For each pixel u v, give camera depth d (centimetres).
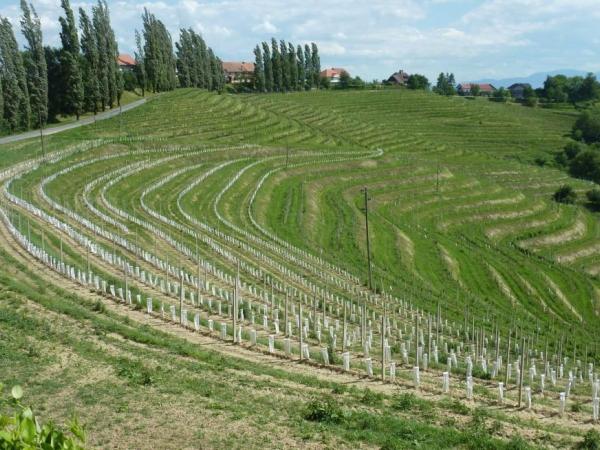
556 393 3334
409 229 9075
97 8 12812
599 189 13475
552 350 5434
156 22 15988
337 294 5581
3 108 10481
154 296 4147
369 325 4500
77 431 664
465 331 5016
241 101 16975
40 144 9619
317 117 17200
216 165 10131
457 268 8031
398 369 3316
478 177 13088
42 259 4469
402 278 6994
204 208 7806
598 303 7925
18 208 5956
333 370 3081
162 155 10169
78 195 7162
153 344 3016
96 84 12750
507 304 7300
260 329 3816
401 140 16488
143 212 6931
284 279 5428
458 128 19125
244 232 6969
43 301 3359
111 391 2212
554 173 14638
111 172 8612
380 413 2350
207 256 5609
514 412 2736
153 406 2102
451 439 2064
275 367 3005
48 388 2189
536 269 8538
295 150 12544
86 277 4247
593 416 2744
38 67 11238
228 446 1808
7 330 2798
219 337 3453
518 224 10519
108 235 5450
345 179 11019
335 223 8675
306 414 2159
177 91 16488
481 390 3052
